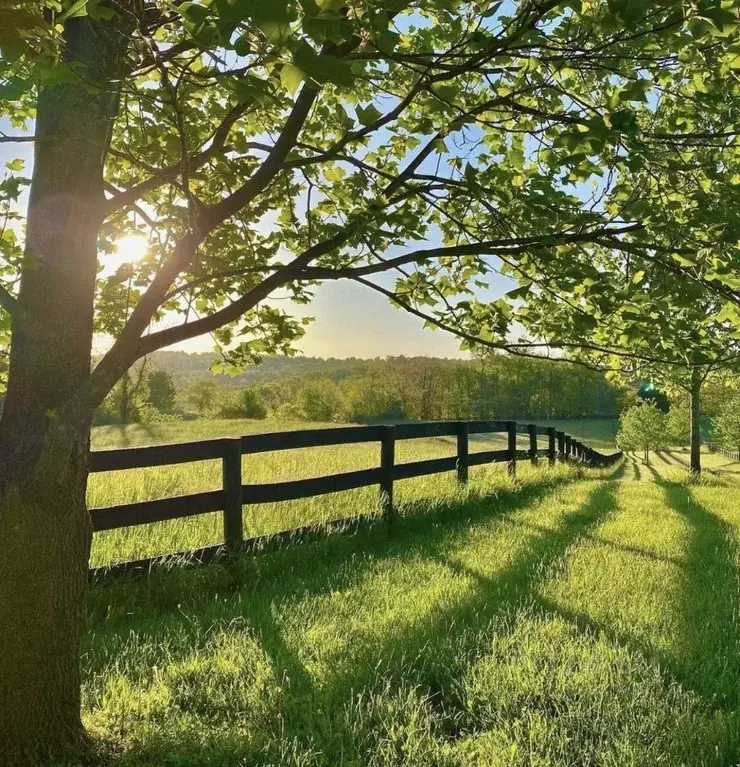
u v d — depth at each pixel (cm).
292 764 250
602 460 2966
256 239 391
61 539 228
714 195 269
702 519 832
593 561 542
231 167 308
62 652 236
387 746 258
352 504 711
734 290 246
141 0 180
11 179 188
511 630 376
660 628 388
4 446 222
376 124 239
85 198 227
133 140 340
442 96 233
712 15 169
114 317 364
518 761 249
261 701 291
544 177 271
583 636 364
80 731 248
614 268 335
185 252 221
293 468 1058
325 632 369
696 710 292
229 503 494
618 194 301
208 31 111
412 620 389
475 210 313
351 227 259
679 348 285
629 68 245
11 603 220
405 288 356
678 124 289
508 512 802
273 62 118
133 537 518
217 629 379
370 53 214
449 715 289
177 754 250
